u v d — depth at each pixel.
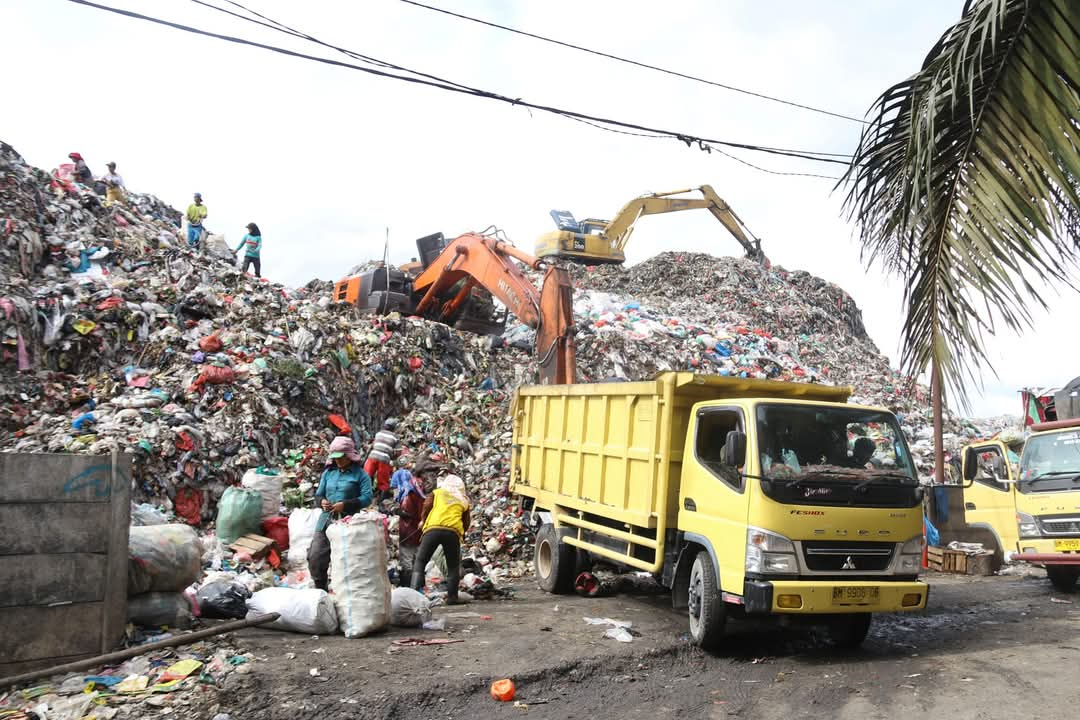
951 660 7.20
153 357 14.00
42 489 5.98
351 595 7.42
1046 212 3.85
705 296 31.70
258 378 13.87
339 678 6.12
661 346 22.06
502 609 9.20
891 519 7.32
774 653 7.62
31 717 5.20
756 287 32.97
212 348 14.38
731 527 7.33
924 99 4.05
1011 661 7.08
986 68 3.93
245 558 9.52
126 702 5.49
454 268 18.59
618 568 10.50
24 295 13.95
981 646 7.78
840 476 7.29
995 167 3.97
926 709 5.82
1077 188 3.79
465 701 5.99
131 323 14.30
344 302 18.92
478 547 12.36
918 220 4.17
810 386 8.58
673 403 8.50
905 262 4.50
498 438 15.35
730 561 7.28
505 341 20.53
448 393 16.86
